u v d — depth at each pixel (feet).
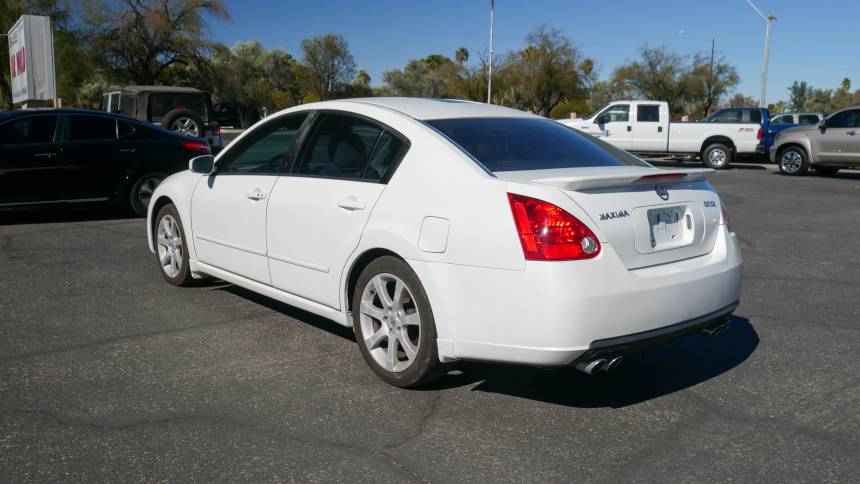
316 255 14.17
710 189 13.66
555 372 13.88
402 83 219.61
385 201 12.79
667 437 11.19
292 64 204.13
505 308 11.14
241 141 17.04
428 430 11.32
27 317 16.98
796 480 9.89
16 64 72.69
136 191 31.94
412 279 12.23
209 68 145.07
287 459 10.31
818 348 15.48
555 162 12.93
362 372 13.74
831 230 31.81
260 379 13.32
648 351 15.25
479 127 13.60
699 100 162.09
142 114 49.21
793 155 63.00
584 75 158.92
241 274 16.62
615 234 11.36
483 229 11.34
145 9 132.87
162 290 19.52
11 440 10.77
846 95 271.28
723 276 12.73
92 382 13.07
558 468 10.18
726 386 13.30
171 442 10.78
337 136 14.51
